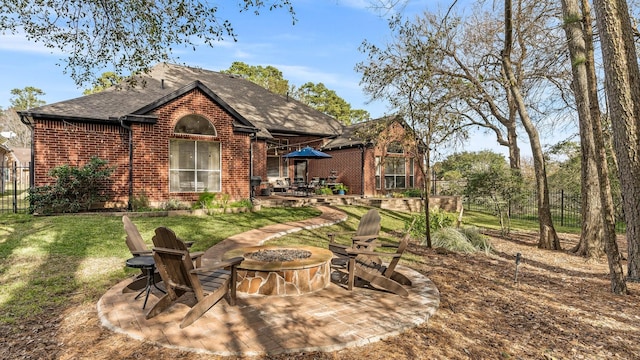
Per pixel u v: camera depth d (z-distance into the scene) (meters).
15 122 53.16
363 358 3.50
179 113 13.55
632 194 6.50
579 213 18.78
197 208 13.19
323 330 4.02
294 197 18.06
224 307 4.71
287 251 6.20
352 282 5.50
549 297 5.92
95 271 6.49
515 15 13.41
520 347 4.01
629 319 5.00
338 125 25.59
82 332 4.05
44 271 6.40
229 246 8.69
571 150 20.67
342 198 17.59
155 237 4.36
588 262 9.02
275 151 21.67
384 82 10.12
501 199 12.88
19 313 4.64
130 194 12.67
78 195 11.95
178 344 3.66
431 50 9.24
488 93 17.58
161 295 5.16
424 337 4.04
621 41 6.21
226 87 23.45
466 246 9.79
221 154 14.59
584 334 4.45
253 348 3.57
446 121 9.55
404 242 5.33
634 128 6.29
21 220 10.21
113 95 14.83
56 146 12.17
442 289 6.03
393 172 21.67
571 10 9.18
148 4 7.63
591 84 6.55
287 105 25.31
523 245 11.30
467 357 3.68
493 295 5.87
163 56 8.62
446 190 24.11
